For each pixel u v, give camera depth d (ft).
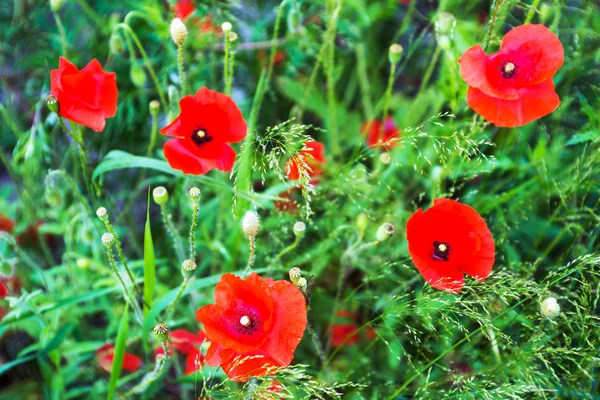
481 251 2.59
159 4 3.40
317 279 3.21
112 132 3.47
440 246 2.59
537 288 2.56
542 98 2.68
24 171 3.15
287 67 3.61
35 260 3.43
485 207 3.06
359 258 3.15
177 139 2.61
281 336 2.42
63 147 3.54
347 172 3.06
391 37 3.79
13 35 3.54
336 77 3.54
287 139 2.68
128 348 3.15
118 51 3.02
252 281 2.43
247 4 3.67
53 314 3.00
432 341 3.05
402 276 3.21
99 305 3.17
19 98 3.67
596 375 2.80
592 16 3.28
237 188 2.83
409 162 3.26
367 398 3.00
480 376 2.85
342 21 3.45
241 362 2.38
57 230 3.25
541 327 2.72
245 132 2.65
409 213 3.18
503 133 3.19
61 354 3.07
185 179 3.09
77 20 3.59
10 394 3.14
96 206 2.97
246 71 3.68
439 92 3.33
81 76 2.67
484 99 2.68
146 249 2.65
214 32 3.42
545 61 2.66
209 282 2.70
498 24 2.95
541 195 3.23
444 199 2.57
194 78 3.46
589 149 3.12
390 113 3.72
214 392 2.59
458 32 3.07
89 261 3.01
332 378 2.98
